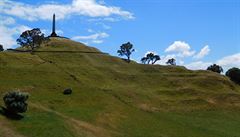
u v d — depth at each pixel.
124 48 163.00
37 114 65.25
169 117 95.62
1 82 88.50
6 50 147.62
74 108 82.25
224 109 109.75
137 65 151.12
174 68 148.50
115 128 75.75
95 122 75.38
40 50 146.75
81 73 118.75
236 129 92.06
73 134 60.47
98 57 153.00
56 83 98.50
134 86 120.00
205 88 125.25
